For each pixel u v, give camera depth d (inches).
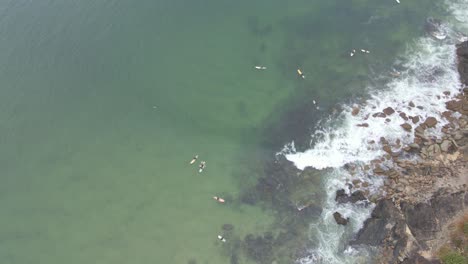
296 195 1829.5
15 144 2087.8
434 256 1545.3
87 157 2037.4
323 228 1723.7
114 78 2322.8
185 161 1990.7
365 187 1806.1
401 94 2127.2
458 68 2215.8
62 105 2224.4
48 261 1715.1
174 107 2194.9
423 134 1945.1
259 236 1731.1
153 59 2395.4
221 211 1817.2
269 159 1961.1
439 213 1646.2
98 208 1861.5
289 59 2368.4
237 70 2330.2
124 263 1697.8
